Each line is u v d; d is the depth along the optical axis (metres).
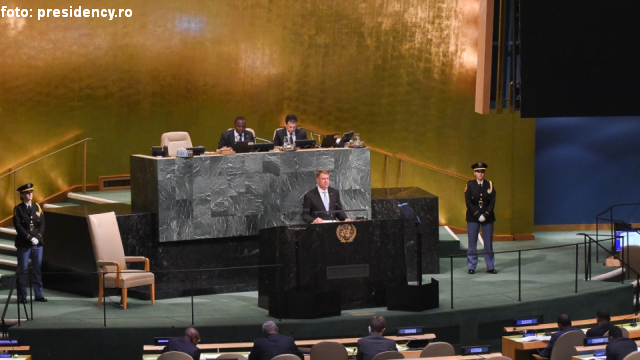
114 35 18.28
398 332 10.80
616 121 19.62
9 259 15.14
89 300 13.45
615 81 8.63
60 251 14.22
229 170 13.91
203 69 18.77
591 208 19.80
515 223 18.83
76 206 15.02
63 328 11.52
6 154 17.45
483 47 10.09
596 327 11.09
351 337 11.91
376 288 12.63
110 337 11.52
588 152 19.66
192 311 11.77
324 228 12.38
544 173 19.62
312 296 11.88
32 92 17.73
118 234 13.20
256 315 12.24
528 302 12.77
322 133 18.95
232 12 18.84
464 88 18.81
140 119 18.56
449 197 18.97
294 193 14.23
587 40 8.61
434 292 12.45
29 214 13.48
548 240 18.64
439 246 16.67
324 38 18.97
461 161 18.94
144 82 18.53
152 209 13.80
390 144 19.00
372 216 15.28
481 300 12.93
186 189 13.71
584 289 13.61
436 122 18.92
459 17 18.72
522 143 18.75
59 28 17.91
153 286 13.05
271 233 12.41
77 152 18.16
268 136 19.08
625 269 15.15
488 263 15.29
